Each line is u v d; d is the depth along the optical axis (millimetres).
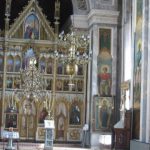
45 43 34781
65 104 34500
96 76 33188
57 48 34719
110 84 33344
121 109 31078
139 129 26906
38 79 32594
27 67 33625
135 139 27656
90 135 32750
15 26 34656
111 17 33750
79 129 34469
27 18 35031
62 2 39625
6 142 31906
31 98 32656
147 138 25141
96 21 33594
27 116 33969
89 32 34969
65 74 34719
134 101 28281
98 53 33406
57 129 34188
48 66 34656
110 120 32906
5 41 34156
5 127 33500
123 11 33250
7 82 34000
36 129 33938
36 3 35250
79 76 34719
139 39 27453
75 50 24828
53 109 34000
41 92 33469
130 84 29812
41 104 34125
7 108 33688
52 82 34438
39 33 35000
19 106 33875
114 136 29688
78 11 35719
